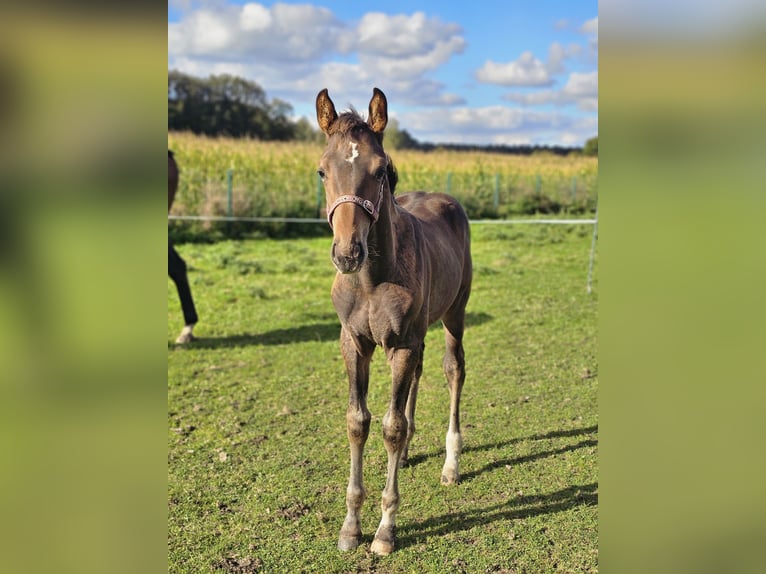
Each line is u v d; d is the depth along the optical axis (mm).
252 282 8898
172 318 7121
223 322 6988
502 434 4273
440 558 2959
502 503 3426
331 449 4082
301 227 13531
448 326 3943
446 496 3512
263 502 3436
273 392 5047
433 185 19188
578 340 6402
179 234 11914
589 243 12859
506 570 2861
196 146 18750
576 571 2840
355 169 2525
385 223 2732
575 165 25031
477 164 23406
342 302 2938
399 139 32656
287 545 3062
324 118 2848
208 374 5430
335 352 6047
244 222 12930
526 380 5301
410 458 3963
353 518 3084
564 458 3918
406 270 2902
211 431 4320
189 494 3502
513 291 8547
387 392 5141
